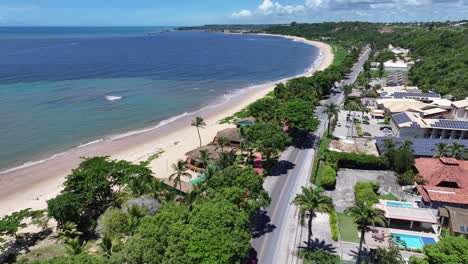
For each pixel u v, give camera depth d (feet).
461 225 180.34
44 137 345.51
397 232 189.57
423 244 179.83
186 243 136.98
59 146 327.06
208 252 134.00
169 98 515.09
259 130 270.87
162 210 161.38
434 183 223.92
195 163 278.46
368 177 254.47
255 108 382.42
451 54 655.35
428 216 191.42
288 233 190.19
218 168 227.20
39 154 309.22
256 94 546.67
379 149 288.71
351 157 266.16
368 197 213.05
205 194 188.96
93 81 606.96
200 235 138.92
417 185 229.45
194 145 331.57
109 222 174.09
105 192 211.61
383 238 178.81
